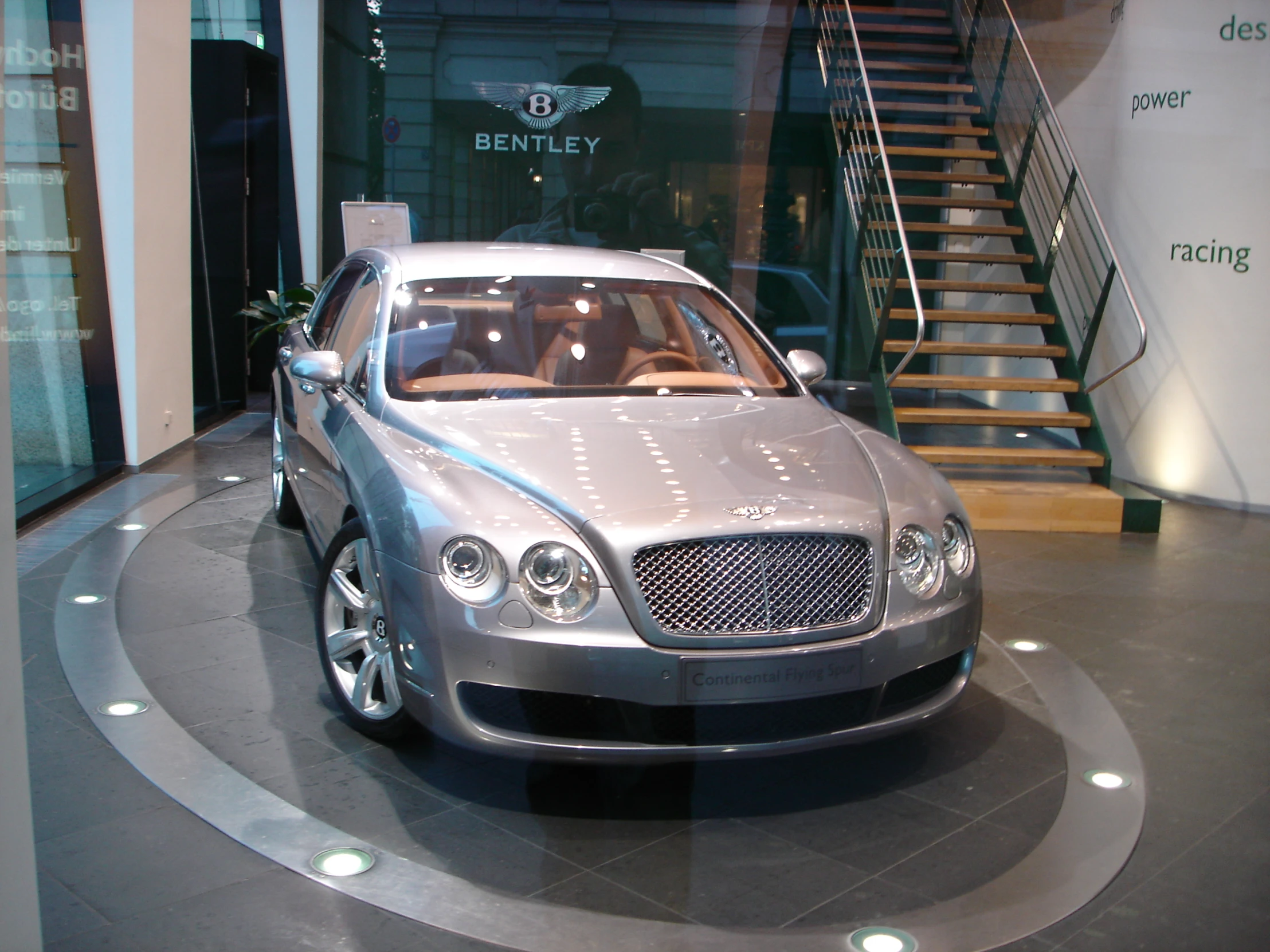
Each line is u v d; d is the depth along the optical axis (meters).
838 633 2.59
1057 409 7.14
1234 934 2.19
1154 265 6.52
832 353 8.82
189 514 5.29
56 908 2.13
